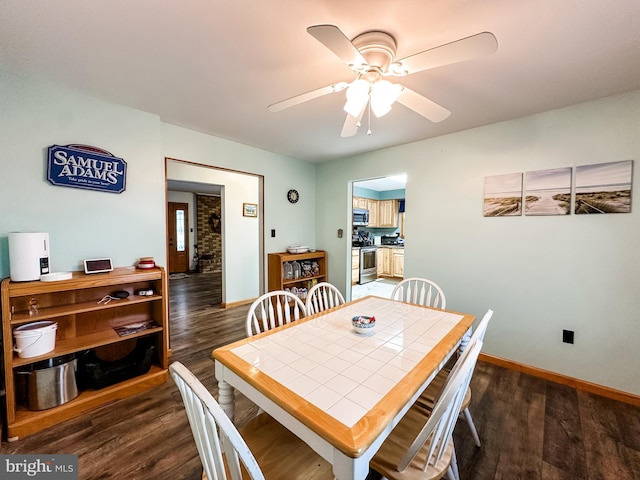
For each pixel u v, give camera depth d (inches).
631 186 78.5
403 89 54.5
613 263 81.9
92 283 74.5
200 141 114.7
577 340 87.8
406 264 126.2
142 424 70.6
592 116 83.4
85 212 83.4
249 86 76.8
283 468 41.3
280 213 151.9
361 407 35.9
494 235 102.6
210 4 47.6
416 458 43.0
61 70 69.4
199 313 162.6
